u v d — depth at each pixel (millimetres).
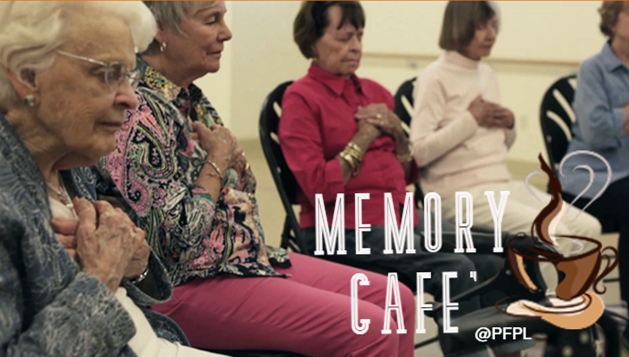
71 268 951
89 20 946
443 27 2580
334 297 1493
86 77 954
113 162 1307
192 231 1368
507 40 4797
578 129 2887
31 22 925
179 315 1481
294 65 5172
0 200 867
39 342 877
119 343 947
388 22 5125
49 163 1025
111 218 1021
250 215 1608
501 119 2564
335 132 2084
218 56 1569
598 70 2791
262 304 1465
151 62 1542
